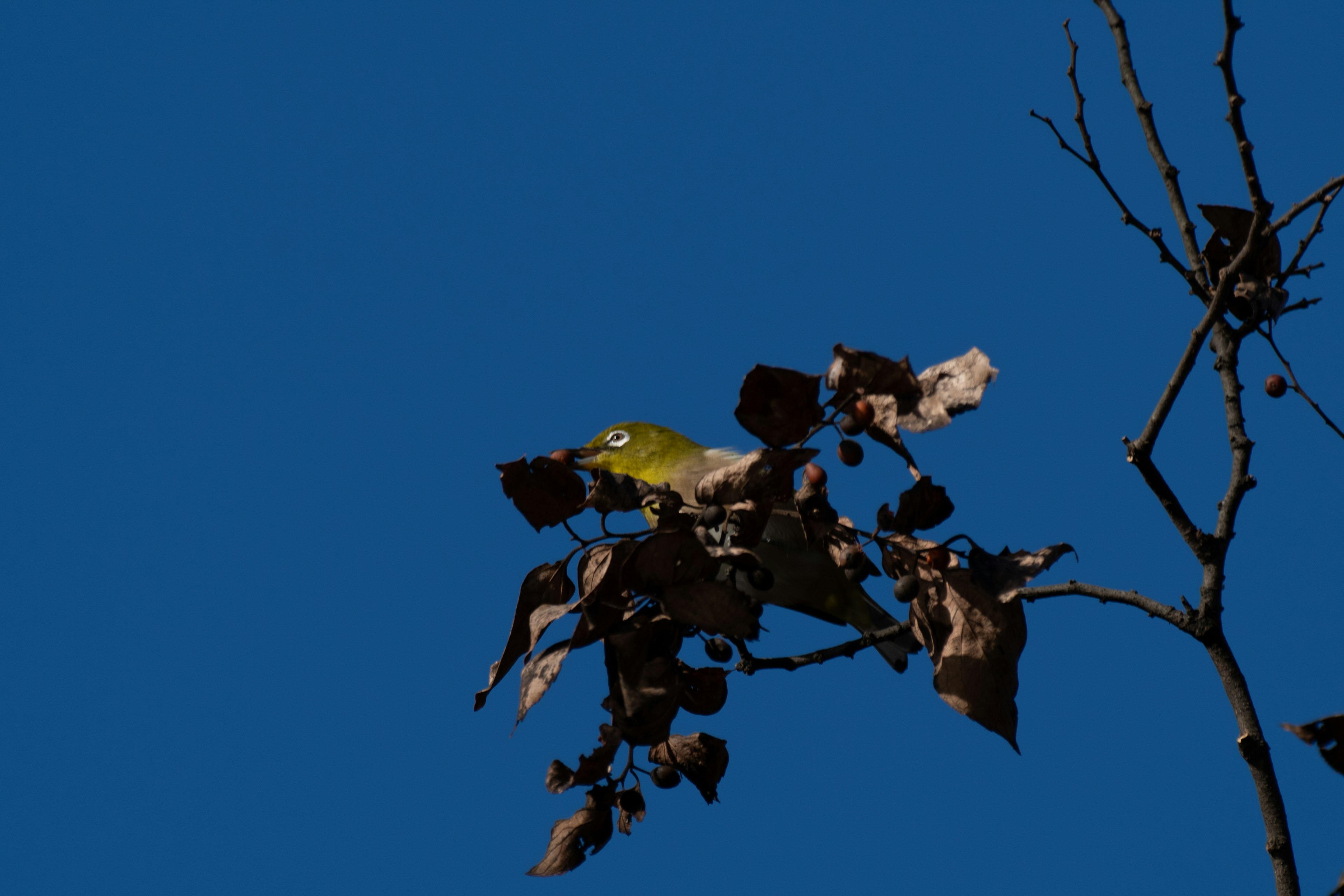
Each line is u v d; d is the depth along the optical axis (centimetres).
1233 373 553
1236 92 510
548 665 495
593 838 558
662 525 506
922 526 545
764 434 503
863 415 495
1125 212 573
